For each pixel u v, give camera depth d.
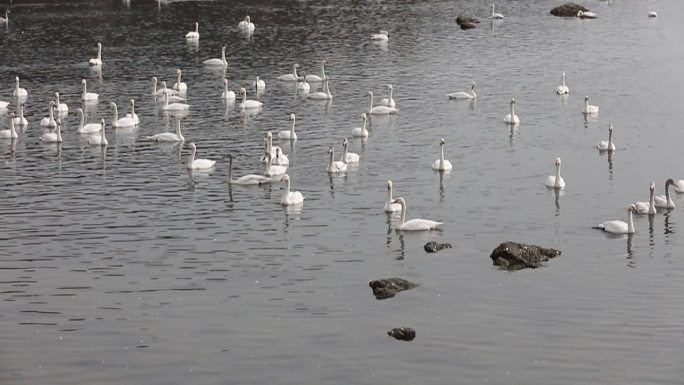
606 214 74.75
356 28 159.12
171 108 109.00
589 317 57.31
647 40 149.00
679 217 73.88
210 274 63.44
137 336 55.34
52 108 101.88
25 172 85.88
